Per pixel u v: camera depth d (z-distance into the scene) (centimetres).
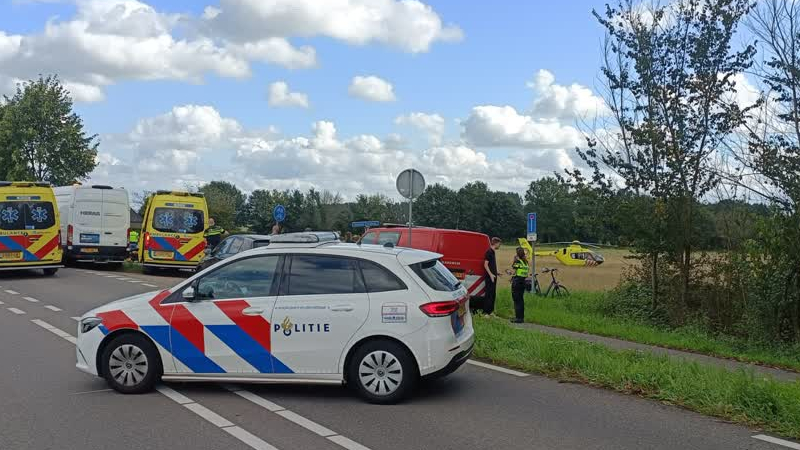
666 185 1533
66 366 848
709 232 1493
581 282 2616
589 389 762
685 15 1532
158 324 709
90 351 718
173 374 711
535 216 2098
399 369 678
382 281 695
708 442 580
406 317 678
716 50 1508
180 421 621
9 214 2070
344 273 702
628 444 572
